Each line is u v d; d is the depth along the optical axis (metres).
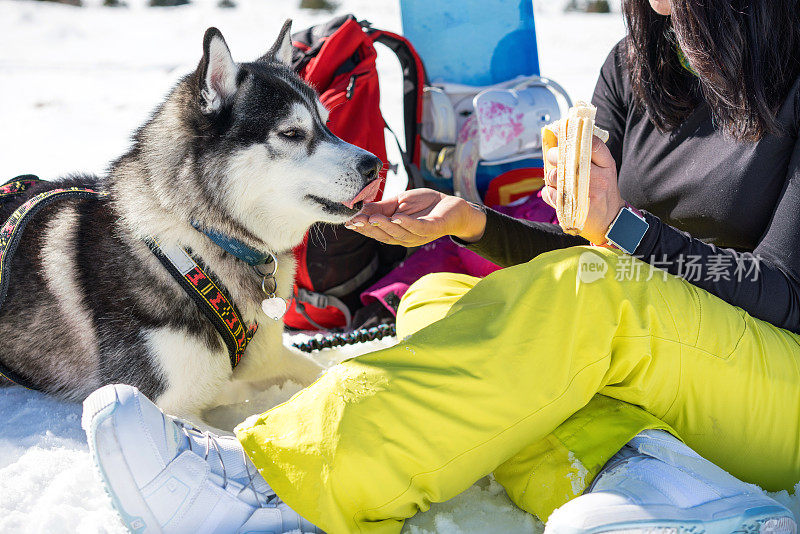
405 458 1.35
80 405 2.05
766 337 1.49
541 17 12.33
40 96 6.96
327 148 1.99
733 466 1.53
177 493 1.33
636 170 1.92
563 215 1.43
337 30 2.68
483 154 2.95
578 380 1.40
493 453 1.41
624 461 1.35
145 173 1.96
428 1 3.28
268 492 1.40
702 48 1.53
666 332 1.41
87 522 1.46
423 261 2.72
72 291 1.97
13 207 2.19
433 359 1.39
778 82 1.54
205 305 1.89
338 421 1.34
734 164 1.64
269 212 2.01
